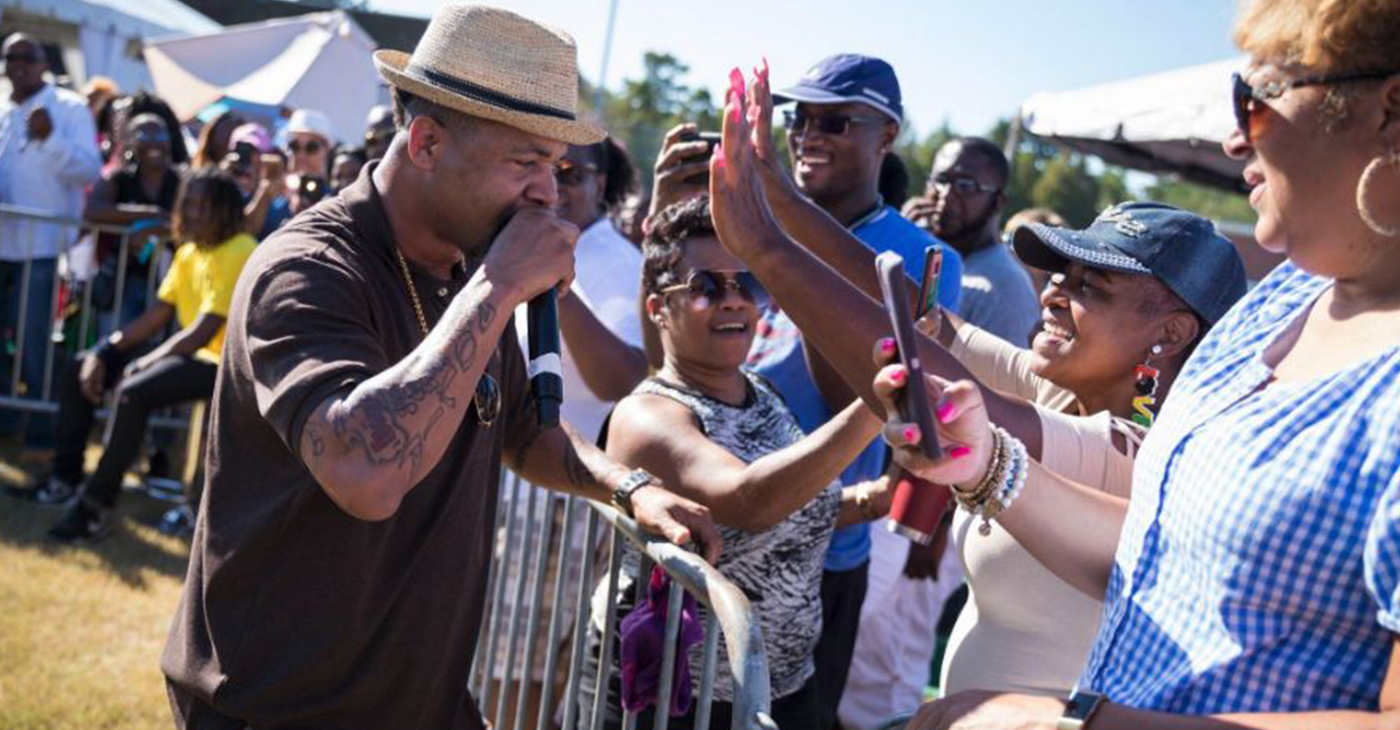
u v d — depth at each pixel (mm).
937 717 1600
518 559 3496
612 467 2604
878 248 3770
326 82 11906
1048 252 2438
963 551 2338
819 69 3838
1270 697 1420
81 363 7070
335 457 1906
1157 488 1597
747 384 3061
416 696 2287
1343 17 1346
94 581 6020
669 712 2531
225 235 6547
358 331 2082
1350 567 1366
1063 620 2191
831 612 3471
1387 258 1441
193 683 2203
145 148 8172
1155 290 2279
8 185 8312
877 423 2406
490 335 2021
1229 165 7320
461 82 2107
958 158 5160
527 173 2166
